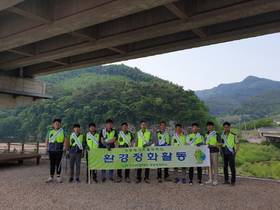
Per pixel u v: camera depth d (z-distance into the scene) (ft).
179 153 24.95
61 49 41.37
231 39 34.47
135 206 17.66
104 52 47.14
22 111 344.28
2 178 27.71
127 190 22.09
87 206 17.70
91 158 25.39
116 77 561.84
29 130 312.09
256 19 31.37
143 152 25.36
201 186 23.71
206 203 18.34
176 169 25.30
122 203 18.35
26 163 40.40
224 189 22.54
